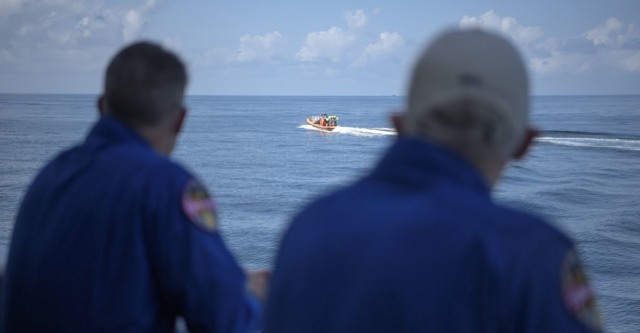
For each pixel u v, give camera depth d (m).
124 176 2.46
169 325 2.54
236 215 34.38
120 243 2.41
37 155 51.69
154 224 2.41
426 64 1.67
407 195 1.65
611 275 24.97
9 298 2.59
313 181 47.28
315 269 1.64
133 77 2.55
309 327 1.63
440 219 1.56
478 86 1.60
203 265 2.40
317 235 1.68
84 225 2.45
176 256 2.39
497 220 1.55
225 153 63.56
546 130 90.19
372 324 1.54
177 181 2.46
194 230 2.42
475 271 1.50
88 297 2.42
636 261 27.28
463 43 1.64
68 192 2.52
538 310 1.46
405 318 1.51
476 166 1.67
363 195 1.71
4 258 3.29
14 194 34.03
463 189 1.63
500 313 1.48
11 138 64.62
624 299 21.11
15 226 2.65
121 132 2.57
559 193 44.06
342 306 1.59
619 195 43.47
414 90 1.69
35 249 2.52
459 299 1.50
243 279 2.51
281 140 76.31
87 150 2.60
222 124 107.69
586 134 82.62
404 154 1.69
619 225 34.69
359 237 1.61
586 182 47.94
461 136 1.64
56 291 2.46
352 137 79.75
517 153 1.81
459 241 1.53
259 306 2.60
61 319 2.46
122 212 2.42
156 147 2.67
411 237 1.56
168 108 2.61
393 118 1.84
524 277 1.48
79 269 2.44
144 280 2.41
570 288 1.51
